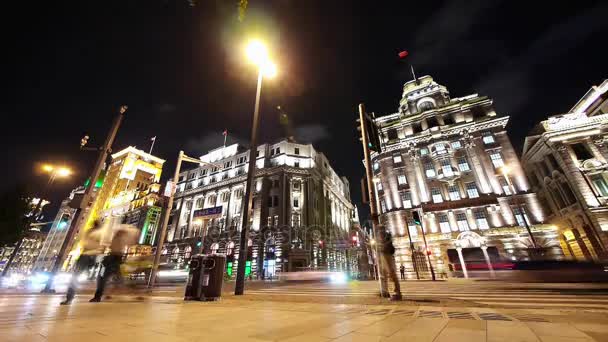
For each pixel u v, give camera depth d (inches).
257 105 482.3
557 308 180.7
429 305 213.2
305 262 1604.3
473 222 1226.0
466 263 1153.4
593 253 1000.9
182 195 2347.4
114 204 2696.9
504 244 1131.3
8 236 923.4
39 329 130.2
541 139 1174.3
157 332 125.4
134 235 319.3
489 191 1268.5
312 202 1920.5
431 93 1676.9
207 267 299.3
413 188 1403.8
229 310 203.6
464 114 1505.9
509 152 1293.1
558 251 1041.5
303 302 256.2
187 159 654.5
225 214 1994.3
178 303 261.0
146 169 3095.5
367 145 343.9
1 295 377.4
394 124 1628.9
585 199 1006.4
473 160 1343.5
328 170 2465.6
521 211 1079.0
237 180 2058.3
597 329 117.1
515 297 259.0
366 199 315.3
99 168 535.5
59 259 458.3
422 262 1237.1
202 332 125.8
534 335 109.9
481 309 186.2
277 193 1857.8
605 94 1163.3
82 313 189.5
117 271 301.6
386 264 265.9
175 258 1943.9
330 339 111.0
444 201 1314.0
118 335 118.3
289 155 2057.1
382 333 120.3
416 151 1476.4
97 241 292.5
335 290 422.3
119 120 580.1
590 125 1082.1
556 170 1135.6
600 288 306.3
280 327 137.1
